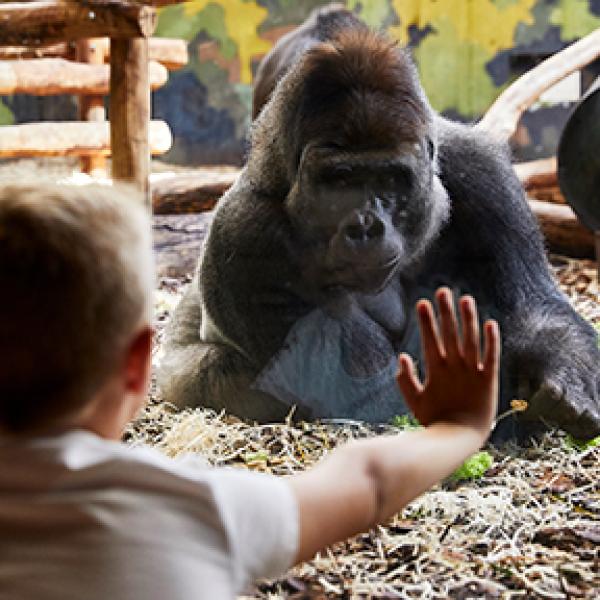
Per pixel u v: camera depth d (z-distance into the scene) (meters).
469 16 17.08
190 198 12.29
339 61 4.96
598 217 8.59
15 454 2.24
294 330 5.62
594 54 11.77
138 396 2.45
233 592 2.29
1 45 8.84
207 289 5.77
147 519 2.22
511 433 5.62
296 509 2.46
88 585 2.15
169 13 18.69
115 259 2.27
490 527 4.39
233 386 5.89
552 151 16.36
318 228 5.14
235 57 18.69
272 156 5.36
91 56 12.78
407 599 3.74
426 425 2.97
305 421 5.78
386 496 2.66
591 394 5.52
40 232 2.21
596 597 3.78
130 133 8.73
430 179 5.21
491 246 5.84
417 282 5.88
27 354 2.21
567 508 4.66
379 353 5.71
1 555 2.18
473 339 2.89
